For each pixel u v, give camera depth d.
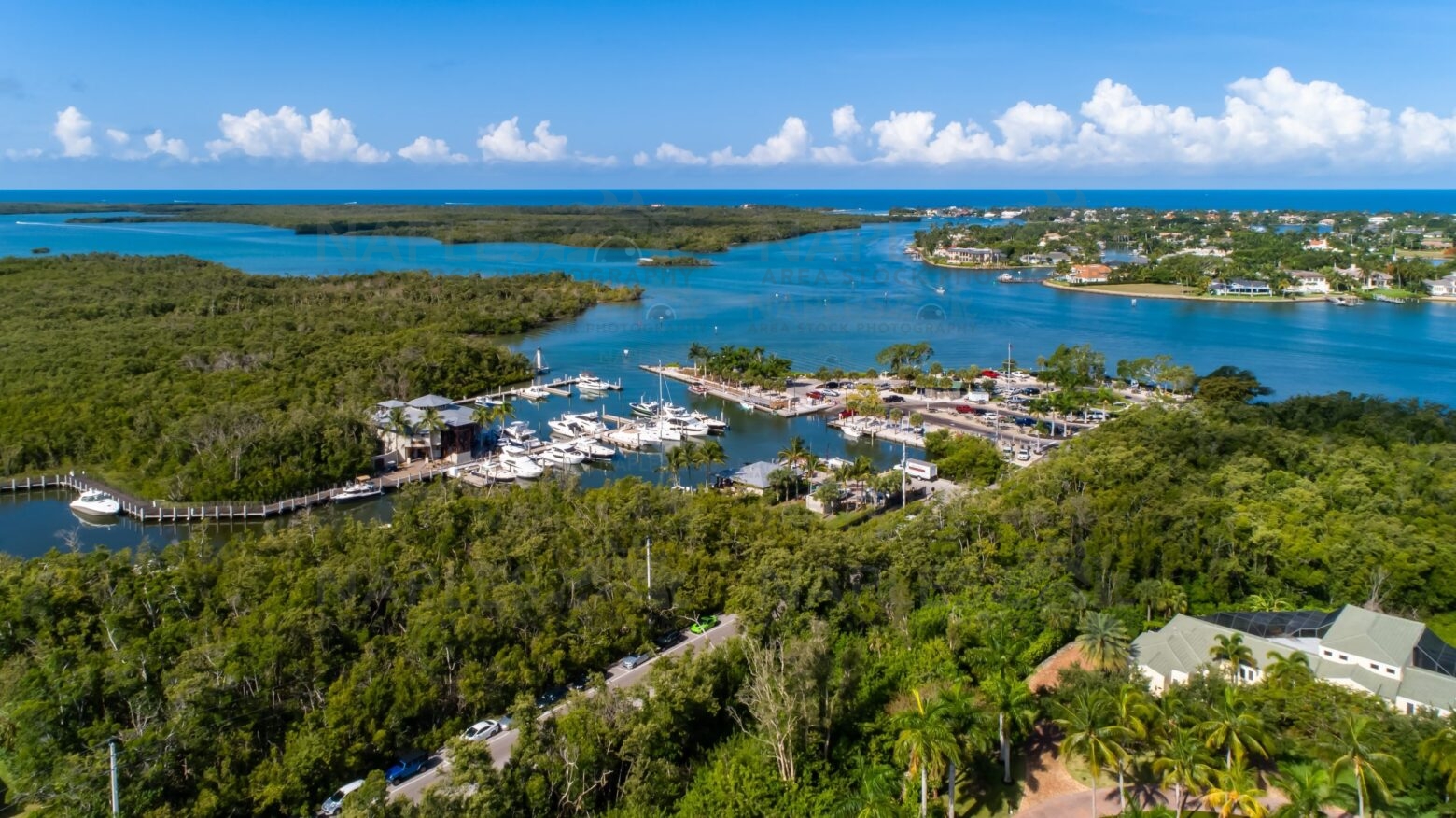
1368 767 63.56
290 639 86.75
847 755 80.62
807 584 99.75
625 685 91.94
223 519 155.38
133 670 83.00
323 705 82.06
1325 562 106.88
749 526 123.00
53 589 96.94
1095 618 87.44
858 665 89.88
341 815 64.69
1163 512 117.88
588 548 115.69
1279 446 145.38
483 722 84.06
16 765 76.00
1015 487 133.12
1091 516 118.94
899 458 193.12
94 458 175.38
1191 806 72.75
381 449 186.62
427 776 78.81
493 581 102.44
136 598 98.12
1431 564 103.81
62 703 77.38
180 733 73.69
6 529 151.12
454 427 190.25
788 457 169.38
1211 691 77.44
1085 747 72.12
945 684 85.75
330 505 160.50
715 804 73.12
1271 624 91.06
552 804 72.50
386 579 101.62
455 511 124.00
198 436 168.25
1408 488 126.31
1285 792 70.44
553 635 93.19
